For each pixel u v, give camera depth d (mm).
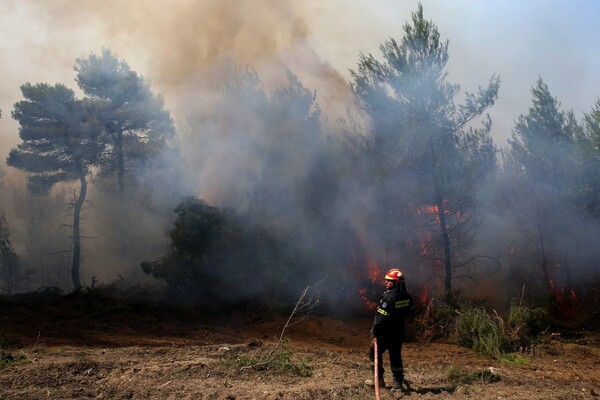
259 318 16484
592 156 16203
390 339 8234
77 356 10336
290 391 7738
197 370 8914
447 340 13906
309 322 15977
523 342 12898
